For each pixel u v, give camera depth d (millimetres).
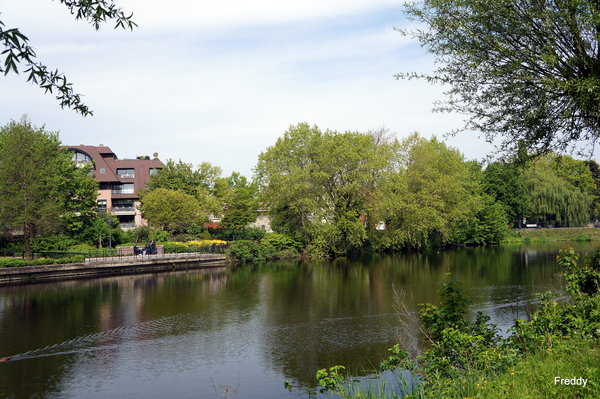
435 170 51031
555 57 7988
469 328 9164
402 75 9875
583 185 83562
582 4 7734
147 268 36375
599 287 8531
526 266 34531
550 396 5004
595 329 7148
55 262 32656
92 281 30281
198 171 70312
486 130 9742
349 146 46062
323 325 17406
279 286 27453
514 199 71812
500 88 9281
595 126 8695
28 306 21625
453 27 9062
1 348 15031
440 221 48031
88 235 45188
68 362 13672
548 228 79688
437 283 26766
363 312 19391
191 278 31766
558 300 10039
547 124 9227
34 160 36000
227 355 14156
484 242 65562
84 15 6227
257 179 47719
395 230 49000
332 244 47375
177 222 55844
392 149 52062
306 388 11367
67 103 6168
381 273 32562
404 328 16484
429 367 7449
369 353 13875
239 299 23172
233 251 43281
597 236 75688
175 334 16609
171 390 11484
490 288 24016
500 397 5152
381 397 7629
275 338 15875
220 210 64312
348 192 45844
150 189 64625
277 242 47750
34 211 34812
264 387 11555
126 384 11922
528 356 6793
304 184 43938
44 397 11148
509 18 8383
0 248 38219
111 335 16516
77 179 44312
